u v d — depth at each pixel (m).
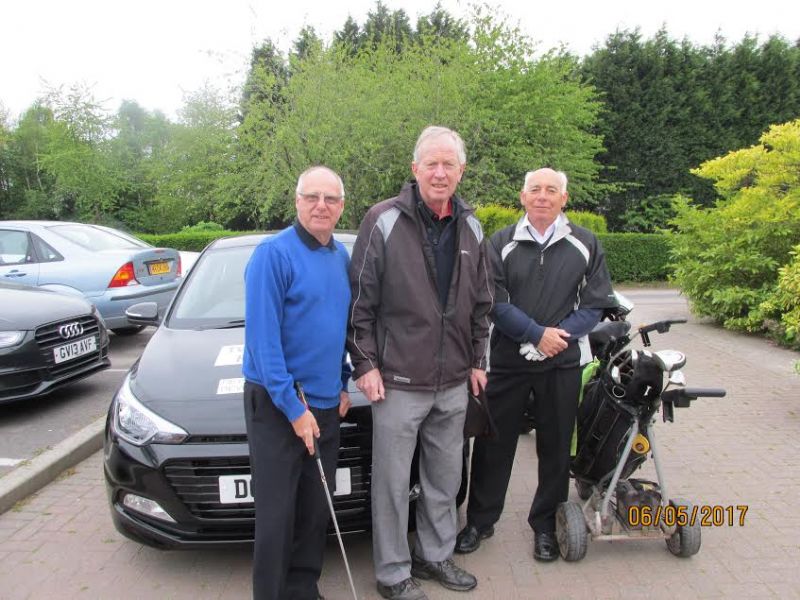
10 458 4.12
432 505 2.72
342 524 2.78
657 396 2.75
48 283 7.00
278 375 2.21
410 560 2.66
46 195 34.72
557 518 2.95
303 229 2.34
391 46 16.78
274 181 12.80
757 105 21.17
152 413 2.76
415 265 2.45
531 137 15.98
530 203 2.75
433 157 2.39
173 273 7.76
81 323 5.27
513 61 15.54
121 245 7.80
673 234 9.14
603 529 2.86
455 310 2.51
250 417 2.33
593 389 2.99
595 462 2.93
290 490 2.31
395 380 2.49
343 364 2.54
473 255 2.55
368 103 12.73
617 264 15.50
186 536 2.65
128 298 7.10
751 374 5.95
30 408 5.19
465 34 16.33
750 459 3.99
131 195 31.80
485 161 14.53
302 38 15.65
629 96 21.16
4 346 4.66
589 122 17.91
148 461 2.64
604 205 22.33
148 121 40.38
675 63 21.14
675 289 14.33
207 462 2.62
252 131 14.21
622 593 2.66
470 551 2.99
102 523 3.30
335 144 12.39
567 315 2.82
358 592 2.69
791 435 4.39
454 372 2.56
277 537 2.28
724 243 8.12
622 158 21.58
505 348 2.86
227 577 2.82
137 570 2.87
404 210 2.45
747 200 7.75
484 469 2.98
